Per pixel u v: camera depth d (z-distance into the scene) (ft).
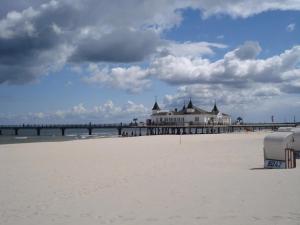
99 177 60.59
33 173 67.72
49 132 617.21
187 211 36.63
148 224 32.58
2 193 48.16
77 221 34.12
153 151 120.47
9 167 78.48
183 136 262.88
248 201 40.22
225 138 225.15
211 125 389.19
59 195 46.06
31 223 33.88
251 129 468.34
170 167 74.18
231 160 88.28
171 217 34.58
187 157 97.09
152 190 48.21
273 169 69.31
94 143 169.99
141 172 66.33
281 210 36.01
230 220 32.96
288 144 72.02
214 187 49.24
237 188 48.03
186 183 53.11
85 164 81.87
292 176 57.47
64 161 89.76
